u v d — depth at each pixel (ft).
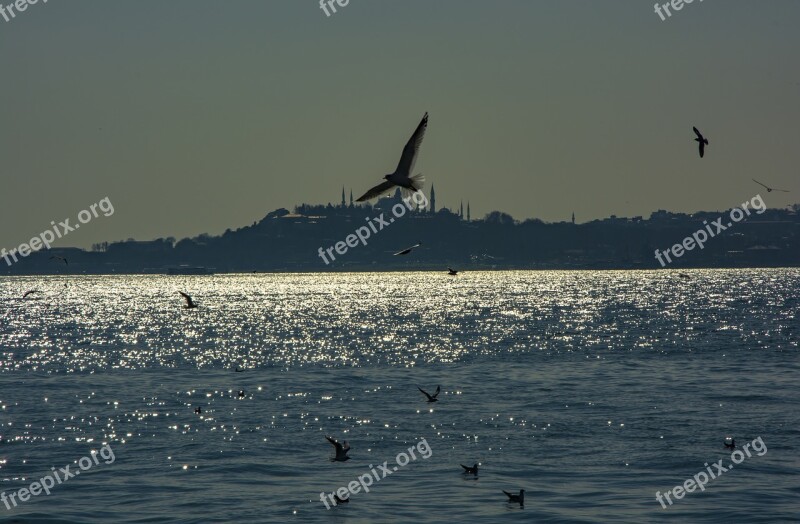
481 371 275.59
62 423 190.60
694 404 206.59
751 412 196.34
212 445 169.78
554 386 238.27
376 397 222.28
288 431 181.37
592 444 168.45
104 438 176.24
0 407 210.38
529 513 130.62
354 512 131.44
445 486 143.74
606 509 132.46
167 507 134.72
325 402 214.90
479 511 131.75
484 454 161.89
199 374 276.21
